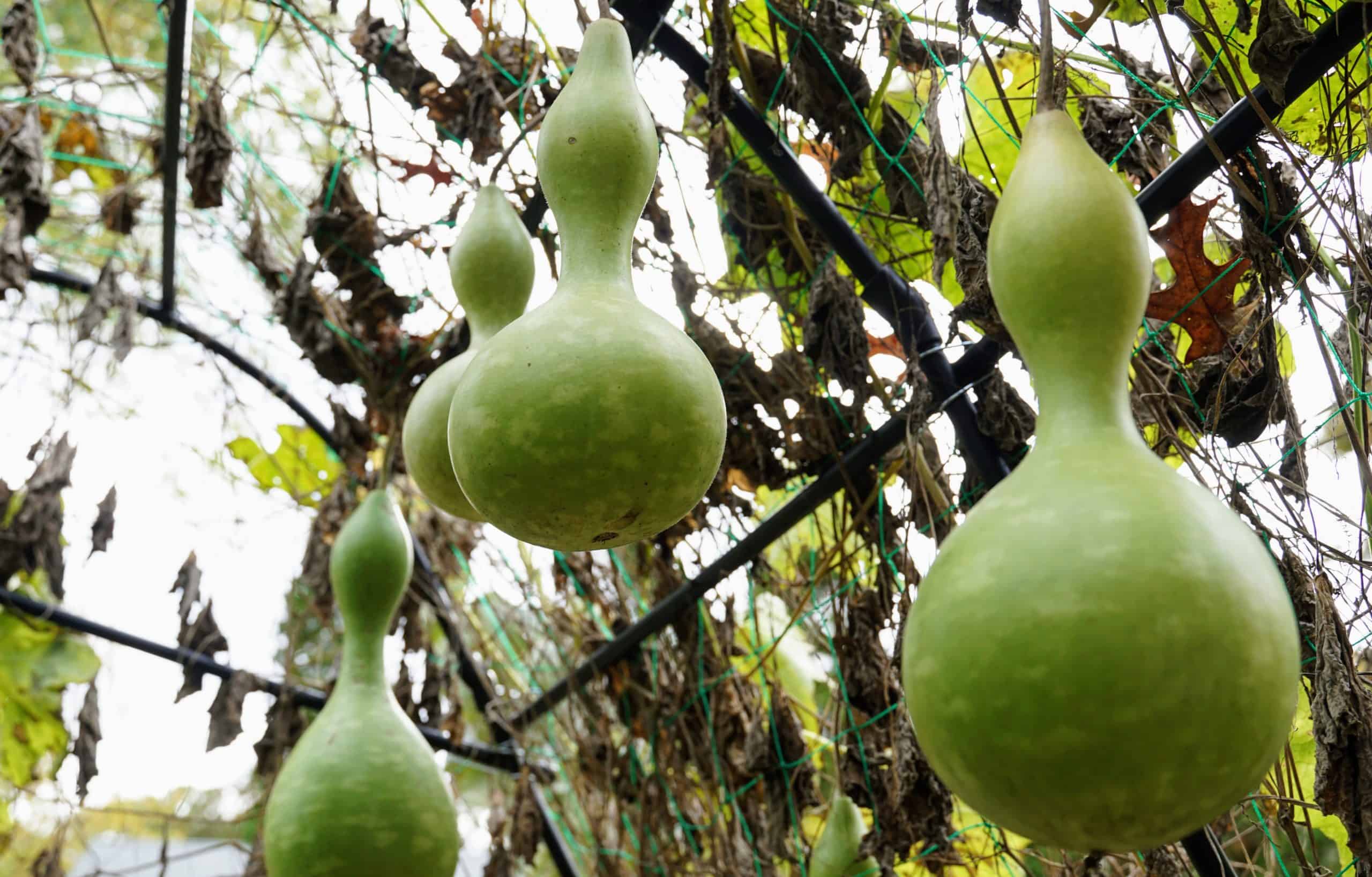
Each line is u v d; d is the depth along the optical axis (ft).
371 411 6.59
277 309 5.90
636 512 3.04
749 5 4.88
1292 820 4.25
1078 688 2.48
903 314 4.57
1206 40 4.03
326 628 7.07
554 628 6.89
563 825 7.57
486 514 3.10
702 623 6.03
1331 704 3.76
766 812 5.72
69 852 9.08
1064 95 4.08
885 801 4.93
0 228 6.51
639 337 3.06
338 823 4.08
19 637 8.00
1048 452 2.71
